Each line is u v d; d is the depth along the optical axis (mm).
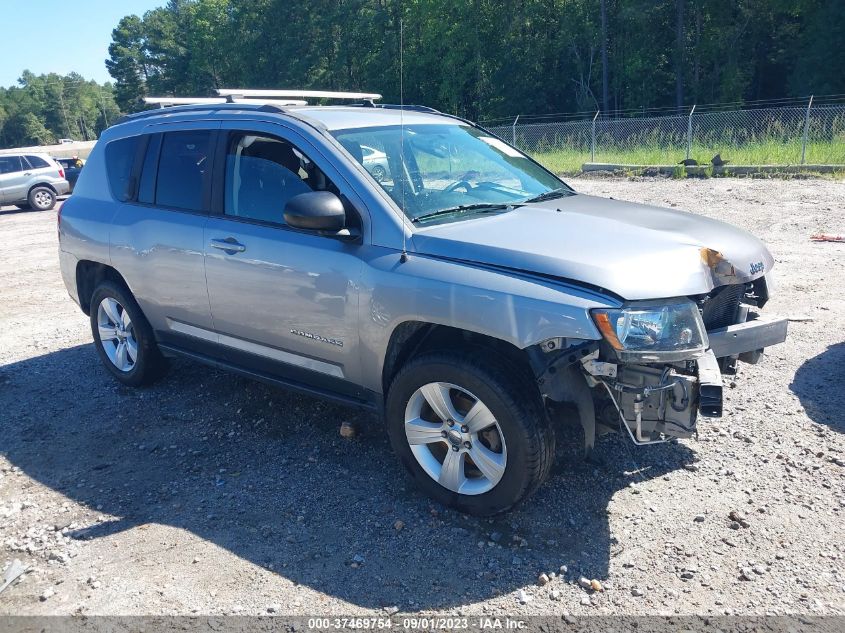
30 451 4430
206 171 4410
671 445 4086
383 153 3967
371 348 3602
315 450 4246
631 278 3088
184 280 4457
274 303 3961
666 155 20453
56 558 3316
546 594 2938
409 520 3496
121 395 5215
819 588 2908
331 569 3158
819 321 6023
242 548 3336
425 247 3443
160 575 3160
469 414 3342
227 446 4352
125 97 105188
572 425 3270
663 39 49781
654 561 3109
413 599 2945
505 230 3496
